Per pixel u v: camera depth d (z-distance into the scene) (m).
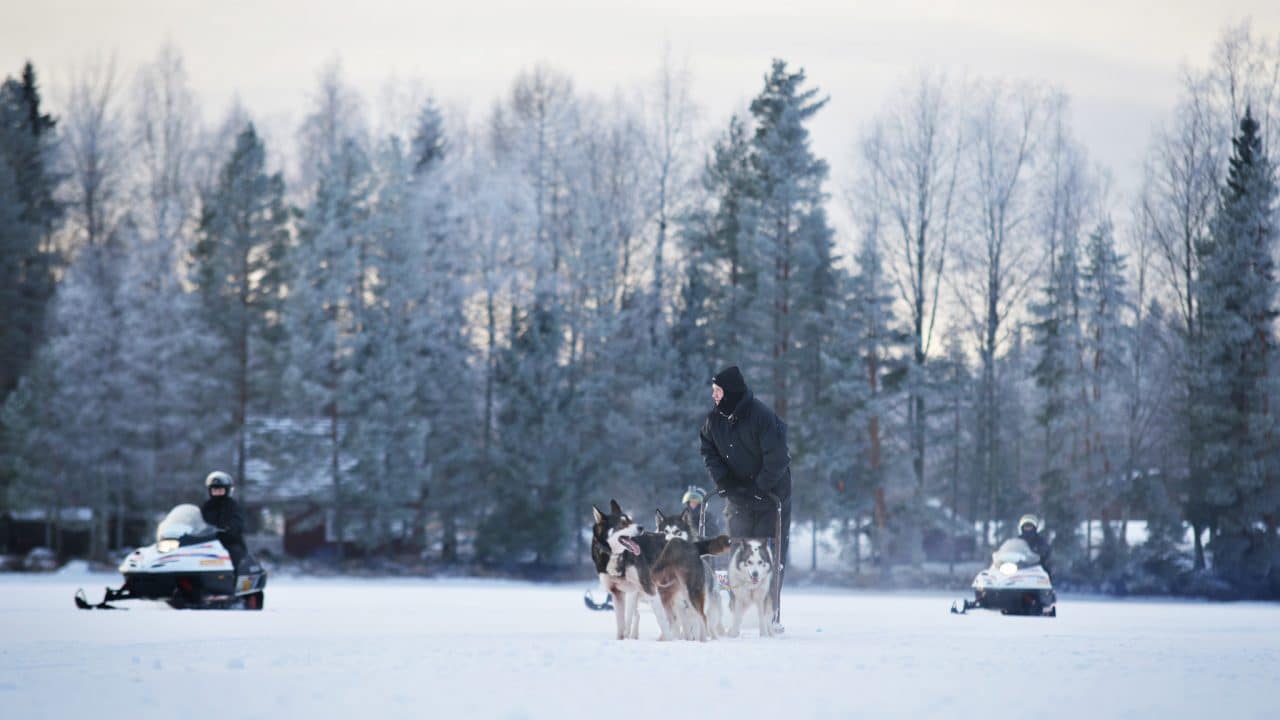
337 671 7.83
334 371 58.59
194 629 13.34
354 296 59.59
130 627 13.55
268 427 61.88
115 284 57.88
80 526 60.28
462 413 61.81
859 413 56.75
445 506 60.06
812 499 57.56
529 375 57.62
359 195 61.06
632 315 64.88
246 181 70.81
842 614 21.72
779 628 12.80
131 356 55.94
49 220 75.81
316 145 77.88
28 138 76.75
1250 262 54.19
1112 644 11.08
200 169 78.88
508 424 58.09
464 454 59.94
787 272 61.44
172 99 78.31
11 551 61.41
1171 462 57.53
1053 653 9.60
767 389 59.94
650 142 69.50
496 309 63.25
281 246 70.12
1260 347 53.84
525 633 12.73
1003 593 21.95
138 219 73.19
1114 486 57.03
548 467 56.81
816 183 61.50
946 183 65.00
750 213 62.00
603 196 68.88
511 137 76.94
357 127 75.25
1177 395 57.03
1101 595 54.09
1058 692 6.99
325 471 59.25
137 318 56.19
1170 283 60.94
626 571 11.41
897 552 57.25
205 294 67.44
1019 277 65.88
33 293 72.50
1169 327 59.72
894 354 58.97
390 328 58.53
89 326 56.28
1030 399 72.69
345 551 61.81
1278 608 36.88
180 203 73.62
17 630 12.89
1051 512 56.75
